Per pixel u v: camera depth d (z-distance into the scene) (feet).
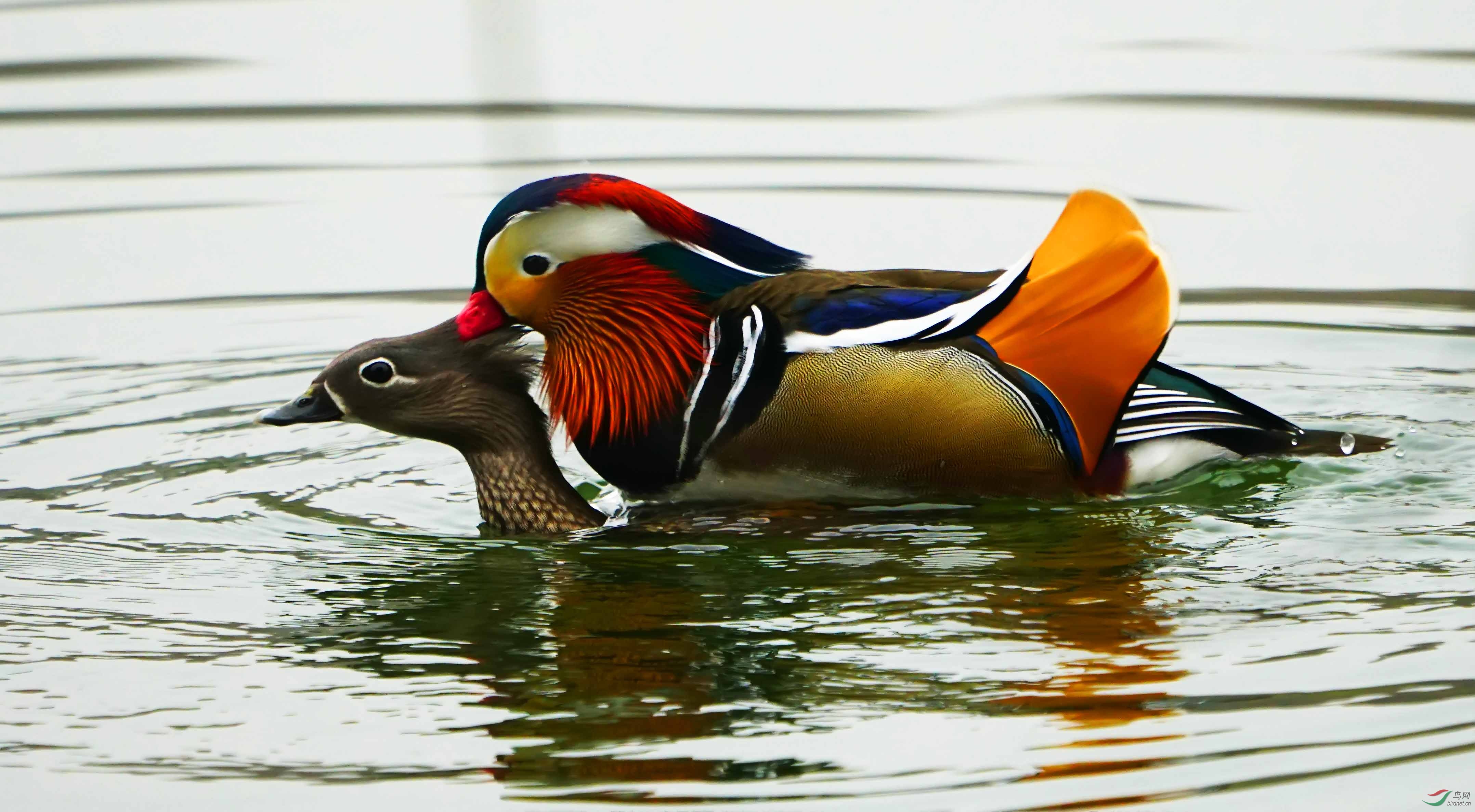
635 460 39.91
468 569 35.35
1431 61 68.44
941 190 60.59
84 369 50.21
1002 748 26.84
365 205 62.03
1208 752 26.55
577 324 39.73
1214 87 67.31
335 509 39.52
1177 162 61.93
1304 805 25.17
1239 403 40.29
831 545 36.17
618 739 27.50
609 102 68.03
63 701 29.19
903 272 40.04
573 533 38.04
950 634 31.04
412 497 40.57
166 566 35.50
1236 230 58.08
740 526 37.73
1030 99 67.26
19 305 55.16
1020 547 35.65
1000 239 56.95
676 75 69.97
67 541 36.94
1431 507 37.45
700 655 30.45
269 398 47.98
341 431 45.55
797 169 62.28
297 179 63.87
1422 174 60.80
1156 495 39.01
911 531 36.91
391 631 31.86
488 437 38.68
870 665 29.81
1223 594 32.55
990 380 37.58
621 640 31.22
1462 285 54.80
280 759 27.20
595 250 39.34
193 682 29.84
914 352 37.68
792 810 25.34
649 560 35.65
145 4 77.20
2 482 40.86
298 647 31.22
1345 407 46.01
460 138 65.87
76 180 63.82
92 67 72.13
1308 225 58.39
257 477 41.70
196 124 67.67
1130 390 37.52
